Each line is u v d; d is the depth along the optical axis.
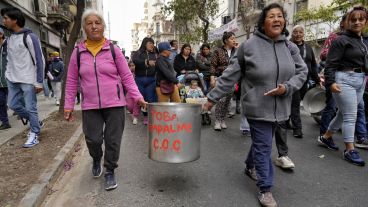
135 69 6.95
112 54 3.43
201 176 3.96
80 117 7.65
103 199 3.34
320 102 6.33
